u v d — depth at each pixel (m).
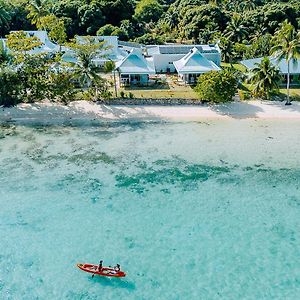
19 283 40.22
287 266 42.12
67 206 51.66
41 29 122.75
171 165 60.75
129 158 62.81
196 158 62.59
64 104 82.56
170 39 141.12
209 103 82.62
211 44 118.38
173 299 38.38
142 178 57.53
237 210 50.88
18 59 80.69
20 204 51.88
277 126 73.19
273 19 137.50
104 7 142.88
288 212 50.50
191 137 69.38
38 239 46.06
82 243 45.47
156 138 69.31
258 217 49.59
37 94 81.56
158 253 44.03
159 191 54.62
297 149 65.00
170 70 107.06
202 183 56.31
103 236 46.53
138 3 165.50
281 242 45.47
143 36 133.88
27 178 57.34
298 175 58.12
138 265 42.47
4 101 81.12
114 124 75.00
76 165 60.84
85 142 68.00
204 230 47.41
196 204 52.00
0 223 48.44
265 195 53.75
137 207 51.50
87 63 81.25
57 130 72.50
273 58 93.50
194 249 44.53
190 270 41.75
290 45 77.62
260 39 119.00
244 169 59.59
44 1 128.00
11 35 82.25
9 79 79.88
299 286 39.72
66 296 38.81
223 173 58.62
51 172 58.91
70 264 42.53
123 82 94.00
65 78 81.81
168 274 41.28
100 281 40.50
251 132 70.88
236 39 123.69
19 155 63.44
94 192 54.44
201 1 156.75
